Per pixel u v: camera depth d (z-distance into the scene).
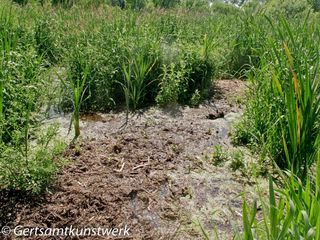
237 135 3.71
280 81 3.29
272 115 3.38
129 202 2.74
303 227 1.77
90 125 3.85
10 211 2.53
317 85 2.80
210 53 4.82
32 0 8.14
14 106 3.28
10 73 3.59
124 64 4.25
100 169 3.05
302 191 1.99
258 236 2.04
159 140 3.60
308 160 2.82
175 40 5.51
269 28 5.80
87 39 4.98
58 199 2.64
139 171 3.09
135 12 6.96
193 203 2.80
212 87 5.00
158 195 2.85
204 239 2.46
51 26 5.94
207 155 3.43
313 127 2.91
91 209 2.62
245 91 4.54
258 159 3.36
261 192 2.94
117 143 3.45
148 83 4.38
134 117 4.10
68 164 3.03
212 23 7.02
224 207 2.77
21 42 5.18
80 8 7.86
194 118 4.16
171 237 2.46
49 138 3.01
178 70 4.64
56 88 4.36
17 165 2.61
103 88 4.25
